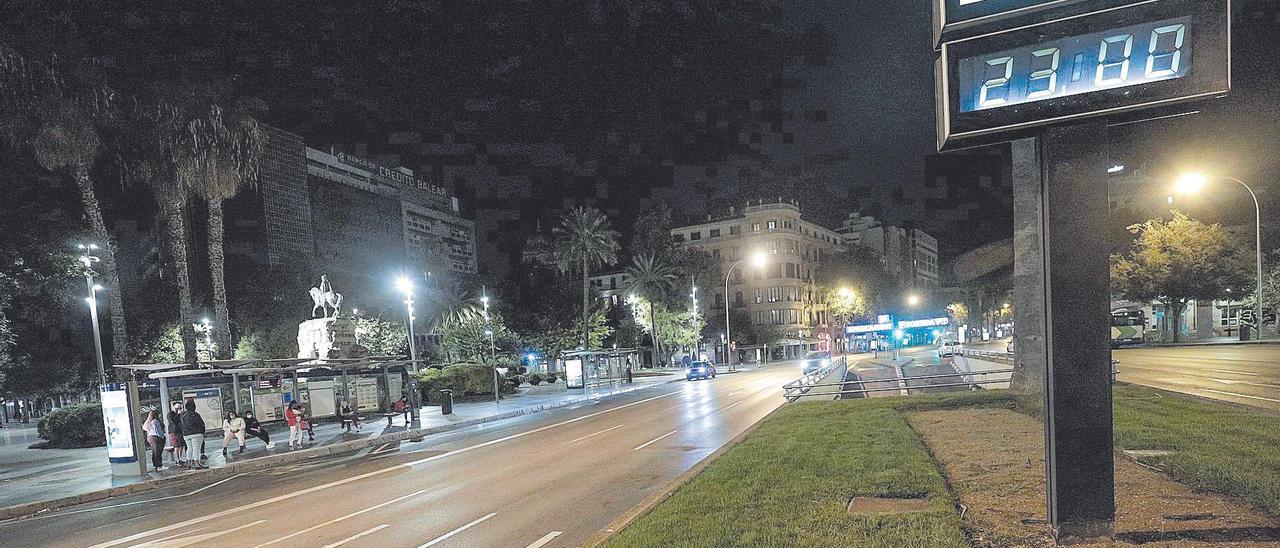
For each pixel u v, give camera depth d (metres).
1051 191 5.14
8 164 28.72
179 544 8.91
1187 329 57.59
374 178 119.88
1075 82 4.96
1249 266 41.38
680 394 32.78
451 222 143.62
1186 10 4.69
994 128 5.20
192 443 16.08
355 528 9.07
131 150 28.45
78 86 25.66
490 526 8.69
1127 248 47.16
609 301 99.00
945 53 5.36
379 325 47.69
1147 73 4.78
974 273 136.88
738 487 8.18
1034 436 10.47
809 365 47.81
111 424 15.05
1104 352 5.06
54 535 10.16
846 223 120.19
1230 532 5.18
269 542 8.65
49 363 33.41
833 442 10.86
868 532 5.88
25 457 19.25
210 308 48.72
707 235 94.81
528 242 88.81
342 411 22.08
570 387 42.12
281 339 45.78
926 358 56.44
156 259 48.47
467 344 55.84
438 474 13.16
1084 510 5.12
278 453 17.81
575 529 8.23
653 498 8.48
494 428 22.41
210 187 29.09
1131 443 8.73
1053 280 5.16
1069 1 4.93
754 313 89.88
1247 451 7.95
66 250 29.86
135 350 40.12
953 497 6.95
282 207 94.69
